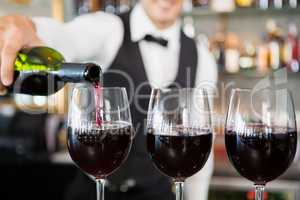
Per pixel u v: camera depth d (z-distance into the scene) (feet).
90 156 2.83
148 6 6.16
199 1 11.41
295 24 11.57
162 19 6.19
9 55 3.30
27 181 9.45
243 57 11.24
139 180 5.82
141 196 5.85
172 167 2.87
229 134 2.86
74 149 2.87
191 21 11.91
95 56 6.08
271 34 11.16
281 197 8.90
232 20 11.98
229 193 9.36
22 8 11.64
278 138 2.74
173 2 6.19
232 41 11.46
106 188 5.84
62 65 3.18
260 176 2.80
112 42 6.09
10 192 9.41
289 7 10.99
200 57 6.66
